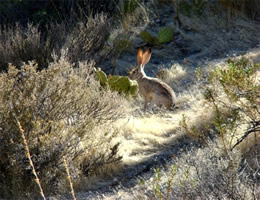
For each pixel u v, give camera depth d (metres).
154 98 20.31
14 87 14.01
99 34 26.16
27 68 14.39
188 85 23.00
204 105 18.33
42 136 13.66
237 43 28.05
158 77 24.83
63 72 15.28
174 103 20.05
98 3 31.36
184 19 30.86
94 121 15.38
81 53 24.55
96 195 13.27
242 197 10.36
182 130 16.39
